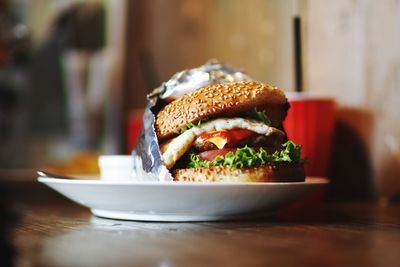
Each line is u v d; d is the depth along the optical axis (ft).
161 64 4.25
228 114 1.83
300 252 1.24
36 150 5.29
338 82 2.81
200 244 1.35
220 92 1.82
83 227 1.70
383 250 1.27
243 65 3.45
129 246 1.33
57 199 3.17
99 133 4.78
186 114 1.80
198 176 1.74
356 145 2.74
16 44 5.32
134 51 4.53
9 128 5.50
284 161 1.77
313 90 2.92
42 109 5.23
